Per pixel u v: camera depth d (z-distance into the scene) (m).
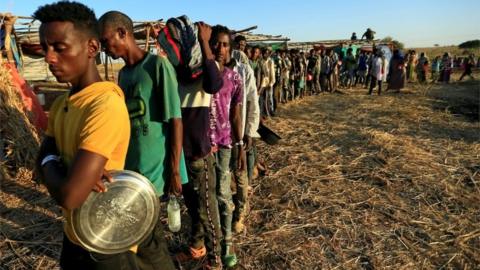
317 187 4.65
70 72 1.38
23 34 8.69
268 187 4.65
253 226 3.69
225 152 2.92
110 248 1.51
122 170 1.50
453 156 5.89
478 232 3.62
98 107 1.34
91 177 1.29
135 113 2.12
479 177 5.00
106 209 1.46
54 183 1.31
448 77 18.52
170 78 2.13
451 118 9.10
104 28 2.08
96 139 1.30
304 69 12.80
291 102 11.91
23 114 5.18
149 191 1.54
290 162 5.59
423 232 3.59
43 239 3.37
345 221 3.79
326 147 6.40
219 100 2.80
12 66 5.70
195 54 2.50
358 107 10.95
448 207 4.16
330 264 3.08
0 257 3.10
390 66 15.15
